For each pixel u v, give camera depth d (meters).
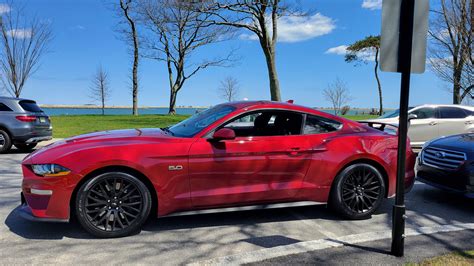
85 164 3.79
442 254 3.55
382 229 4.36
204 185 4.14
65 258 3.44
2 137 10.08
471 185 5.04
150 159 3.95
